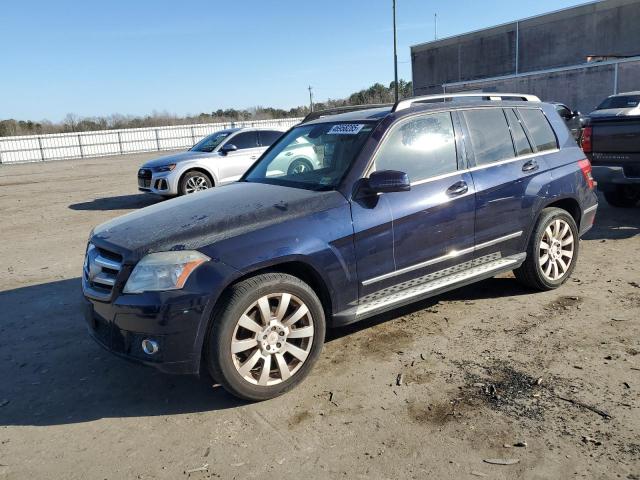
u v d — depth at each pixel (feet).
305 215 12.01
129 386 12.61
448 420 10.44
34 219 36.63
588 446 9.40
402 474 8.98
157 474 9.40
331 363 13.05
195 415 11.21
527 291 16.99
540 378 11.73
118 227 12.62
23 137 116.37
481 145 15.17
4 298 19.48
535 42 133.08
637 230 23.68
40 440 10.61
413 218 13.29
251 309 11.22
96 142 125.59
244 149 40.93
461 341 13.79
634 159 23.63
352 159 13.16
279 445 10.00
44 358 14.30
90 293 11.68
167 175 38.40
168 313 10.47
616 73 97.71
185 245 10.96
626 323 14.24
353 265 12.45
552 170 16.40
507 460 9.18
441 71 158.40
